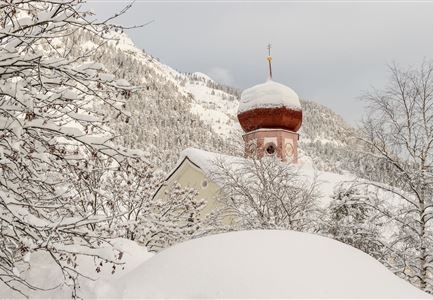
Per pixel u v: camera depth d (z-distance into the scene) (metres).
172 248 7.39
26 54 7.37
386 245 16.86
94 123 7.95
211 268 6.43
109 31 6.98
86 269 9.41
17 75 7.56
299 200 21.08
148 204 17.69
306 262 6.44
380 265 7.13
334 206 17.94
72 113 7.56
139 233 16.95
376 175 17.73
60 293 7.41
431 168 16.66
